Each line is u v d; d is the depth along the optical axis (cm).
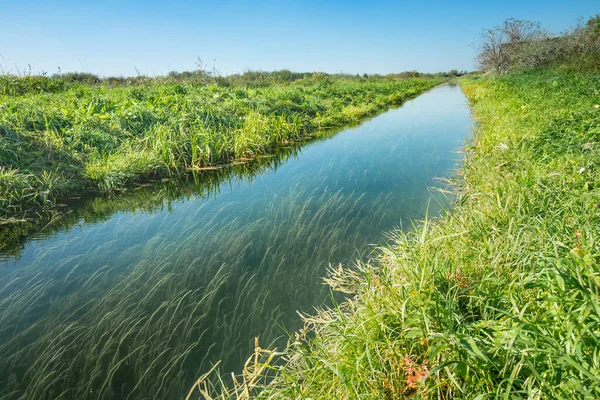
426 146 932
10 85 1076
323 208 531
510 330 181
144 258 407
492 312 230
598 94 829
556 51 2127
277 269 376
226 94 1279
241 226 484
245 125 1000
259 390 242
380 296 281
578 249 222
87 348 273
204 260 398
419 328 214
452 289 251
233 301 328
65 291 347
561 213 328
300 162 845
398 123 1368
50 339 282
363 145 1000
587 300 174
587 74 1405
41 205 566
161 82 1552
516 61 2503
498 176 485
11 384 242
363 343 235
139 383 243
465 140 921
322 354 240
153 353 268
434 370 171
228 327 295
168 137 820
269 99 1346
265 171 782
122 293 340
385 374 212
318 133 1220
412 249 343
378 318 245
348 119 1461
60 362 260
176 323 299
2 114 710
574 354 158
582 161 434
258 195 619
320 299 330
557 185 390
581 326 168
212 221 507
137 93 1121
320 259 396
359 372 209
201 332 290
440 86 4366
